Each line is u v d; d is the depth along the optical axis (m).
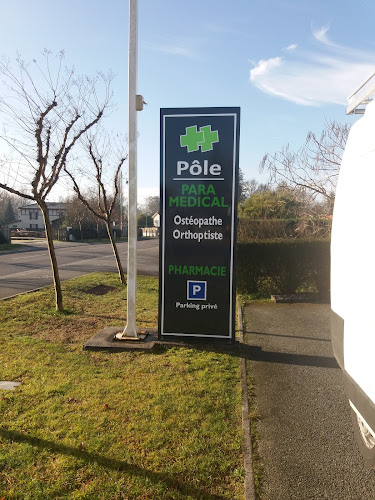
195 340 5.67
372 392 2.23
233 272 5.55
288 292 9.52
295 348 5.61
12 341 5.79
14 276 13.33
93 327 6.70
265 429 3.39
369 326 2.29
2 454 2.94
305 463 2.91
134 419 3.47
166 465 2.84
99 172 11.23
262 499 2.54
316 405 3.84
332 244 3.11
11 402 3.78
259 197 20.09
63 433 3.23
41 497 2.50
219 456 2.96
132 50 5.49
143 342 5.59
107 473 2.74
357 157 2.70
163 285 5.71
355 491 2.61
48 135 7.20
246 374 4.61
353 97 2.92
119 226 58.00
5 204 74.38
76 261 19.56
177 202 5.59
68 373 4.55
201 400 3.87
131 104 5.53
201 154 5.50
